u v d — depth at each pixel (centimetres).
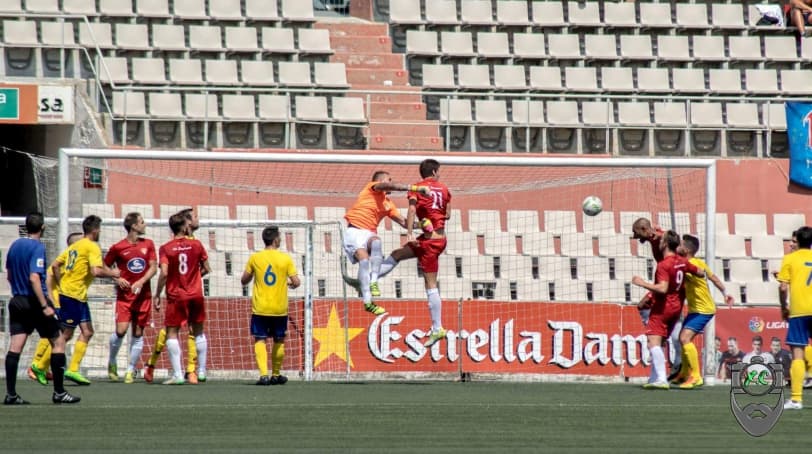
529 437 2995
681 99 8269
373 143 7700
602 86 8419
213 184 6694
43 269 3725
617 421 3431
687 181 7238
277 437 2947
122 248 4822
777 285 7250
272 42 8194
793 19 8844
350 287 6562
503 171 7156
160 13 8150
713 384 5272
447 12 8719
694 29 8862
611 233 7162
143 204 6838
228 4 8294
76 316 4494
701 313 4841
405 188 4547
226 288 6481
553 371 5447
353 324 5388
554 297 6950
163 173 6900
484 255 6938
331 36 8475
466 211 7131
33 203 7331
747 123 8262
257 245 6612
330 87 8038
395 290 6650
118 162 6844
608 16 8856
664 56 8644
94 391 4344
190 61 7875
